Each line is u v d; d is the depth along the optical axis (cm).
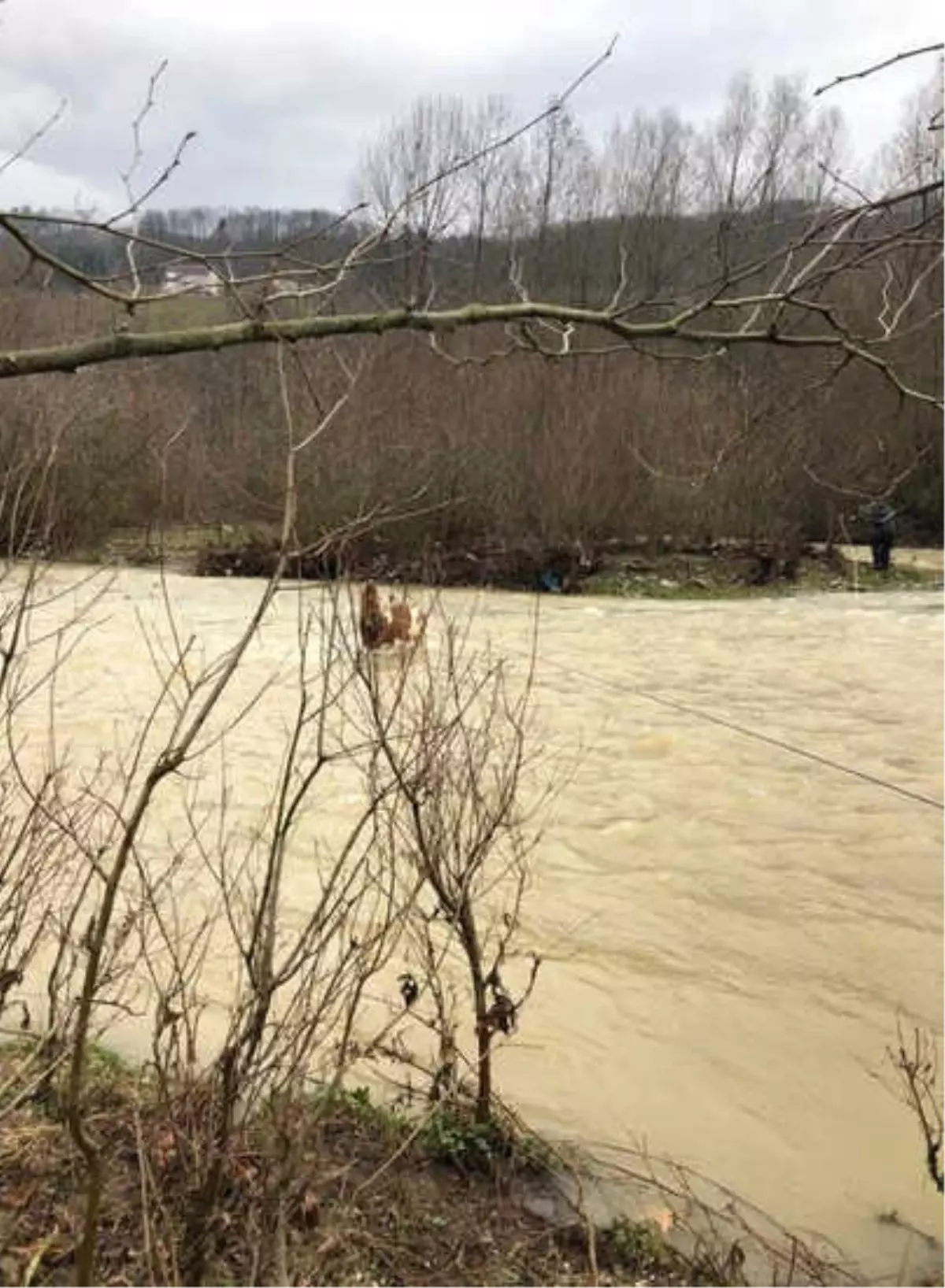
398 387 2389
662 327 263
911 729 1134
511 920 539
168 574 2272
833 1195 438
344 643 416
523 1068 514
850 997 604
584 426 2502
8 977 378
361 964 341
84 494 1941
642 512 2538
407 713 573
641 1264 380
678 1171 444
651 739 1057
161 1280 293
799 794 918
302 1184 304
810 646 1638
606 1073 519
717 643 1653
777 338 261
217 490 2345
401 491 2241
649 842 805
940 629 1784
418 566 2055
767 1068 533
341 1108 432
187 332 254
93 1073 422
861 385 1511
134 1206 338
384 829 575
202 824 566
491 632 1702
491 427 2459
